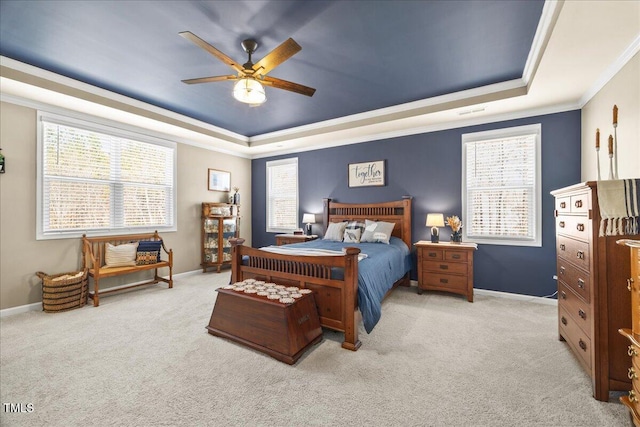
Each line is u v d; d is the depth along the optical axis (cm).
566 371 200
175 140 482
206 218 517
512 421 153
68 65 282
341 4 197
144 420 154
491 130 382
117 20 214
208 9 202
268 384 186
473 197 398
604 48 221
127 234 421
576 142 331
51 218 346
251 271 298
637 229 162
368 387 182
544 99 321
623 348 165
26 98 318
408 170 446
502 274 377
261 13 206
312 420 154
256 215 627
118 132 405
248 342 232
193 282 453
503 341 246
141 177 438
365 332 267
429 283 382
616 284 167
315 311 245
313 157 549
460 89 340
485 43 245
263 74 240
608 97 260
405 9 202
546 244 350
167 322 290
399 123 411
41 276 326
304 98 368
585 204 182
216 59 271
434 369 203
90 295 348
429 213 429
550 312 317
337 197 519
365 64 280
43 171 338
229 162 582
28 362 212
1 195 309
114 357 220
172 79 313
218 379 191
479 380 190
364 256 289
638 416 141
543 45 226
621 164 239
